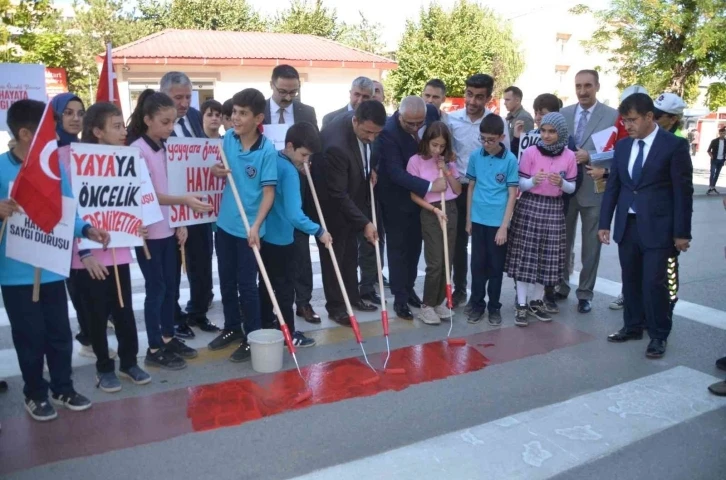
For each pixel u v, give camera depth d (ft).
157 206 13.00
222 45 61.67
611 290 21.27
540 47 106.01
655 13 53.31
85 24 88.12
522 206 17.01
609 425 11.87
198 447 10.78
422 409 12.38
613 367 14.61
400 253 17.22
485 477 10.10
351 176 15.97
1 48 45.16
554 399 12.93
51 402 12.21
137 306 18.81
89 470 10.02
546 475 10.19
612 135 18.12
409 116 16.08
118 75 55.36
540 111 19.67
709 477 10.27
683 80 55.98
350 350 15.31
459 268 18.93
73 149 11.37
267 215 14.06
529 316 18.07
